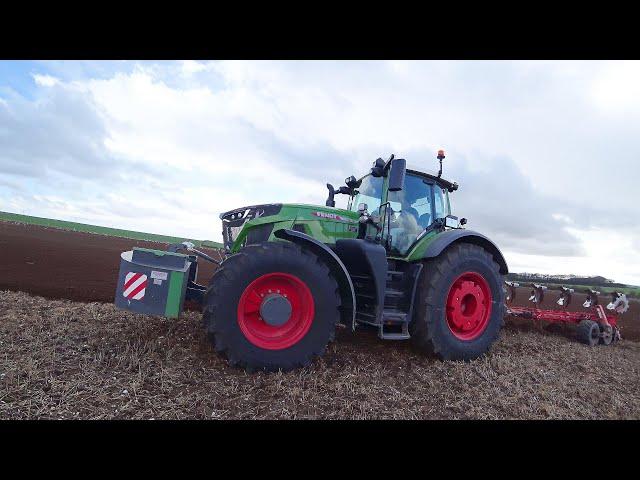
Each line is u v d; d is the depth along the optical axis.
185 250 4.51
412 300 4.40
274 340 3.57
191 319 4.87
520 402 3.36
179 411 2.65
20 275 6.97
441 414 2.99
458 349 4.45
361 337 5.04
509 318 7.20
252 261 3.48
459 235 4.63
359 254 4.09
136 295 3.61
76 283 6.67
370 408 2.95
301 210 4.38
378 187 4.98
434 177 5.32
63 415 2.45
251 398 2.95
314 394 3.08
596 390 3.90
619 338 7.17
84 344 3.65
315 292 3.64
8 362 3.08
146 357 3.44
